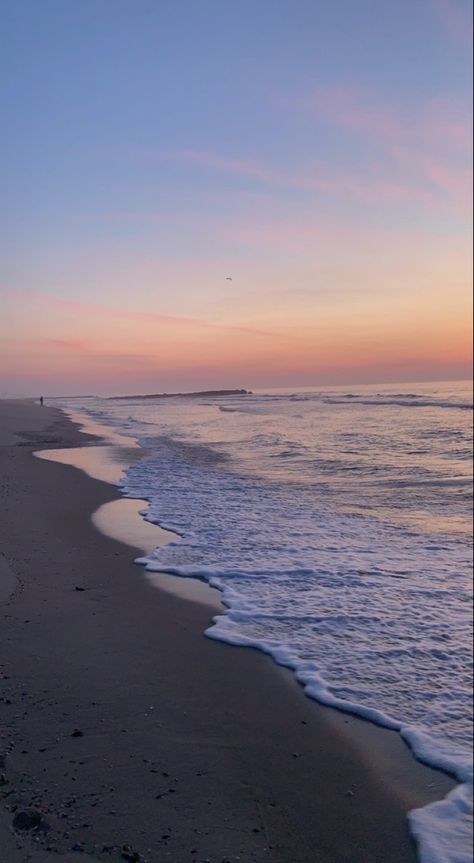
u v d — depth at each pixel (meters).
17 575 7.48
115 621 6.11
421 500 12.65
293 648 5.51
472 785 3.64
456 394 74.81
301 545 9.03
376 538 9.46
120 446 23.53
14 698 4.54
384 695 4.71
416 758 3.91
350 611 6.43
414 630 5.95
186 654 5.38
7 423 36.50
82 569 7.77
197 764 3.78
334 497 12.95
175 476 15.82
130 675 4.96
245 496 13.05
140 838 3.12
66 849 3.03
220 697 4.64
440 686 4.86
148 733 4.10
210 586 7.21
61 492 13.21
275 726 4.26
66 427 34.12
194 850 3.06
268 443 24.22
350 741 4.09
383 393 88.38
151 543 9.07
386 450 21.45
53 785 3.52
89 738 4.02
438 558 8.40
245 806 3.42
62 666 5.09
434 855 3.09
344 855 3.09
